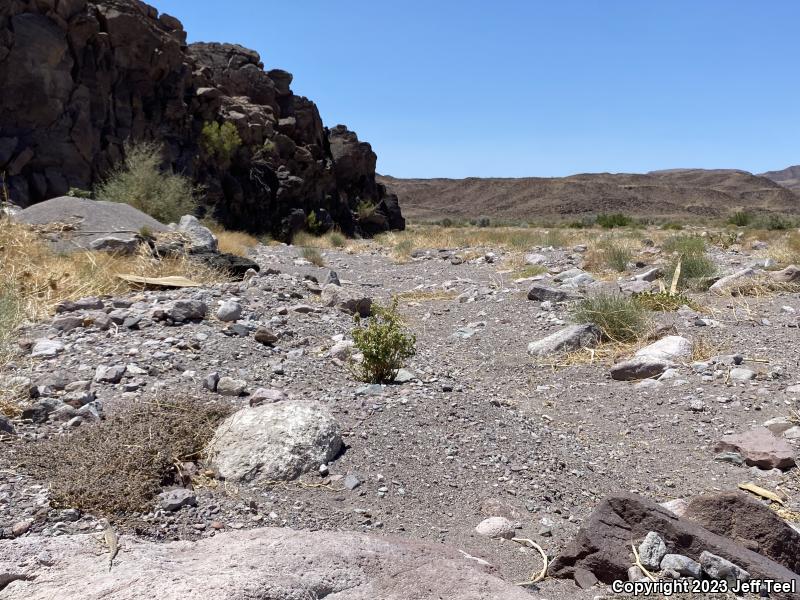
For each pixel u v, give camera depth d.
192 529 3.39
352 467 4.22
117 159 20.83
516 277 14.04
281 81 33.06
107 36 20.72
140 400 5.04
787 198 144.50
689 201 133.88
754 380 6.56
